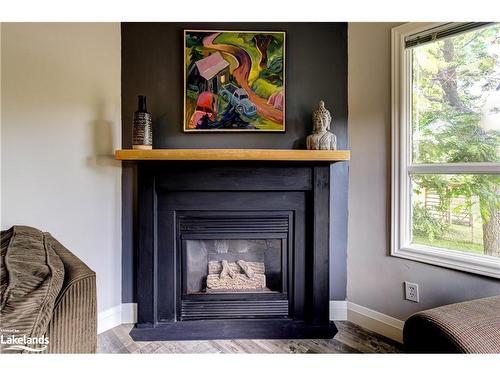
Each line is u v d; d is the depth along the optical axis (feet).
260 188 5.82
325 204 5.82
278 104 6.29
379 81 5.88
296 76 6.36
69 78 5.49
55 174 5.34
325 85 6.36
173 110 6.29
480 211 4.90
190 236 5.99
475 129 4.92
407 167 5.61
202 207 5.90
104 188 6.02
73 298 3.03
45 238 4.12
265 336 5.82
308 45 6.35
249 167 5.80
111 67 6.06
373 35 5.94
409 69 5.56
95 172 5.88
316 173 5.80
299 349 5.47
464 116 5.03
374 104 5.96
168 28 6.25
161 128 6.27
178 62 6.27
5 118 4.80
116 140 6.15
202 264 6.51
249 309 6.03
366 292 6.16
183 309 5.96
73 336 3.02
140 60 6.24
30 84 5.04
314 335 5.80
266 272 6.46
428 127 5.43
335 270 6.48
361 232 6.20
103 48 5.94
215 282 6.26
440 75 5.28
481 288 4.74
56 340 2.90
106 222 6.07
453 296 5.03
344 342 5.68
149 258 5.77
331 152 5.37
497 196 4.73
